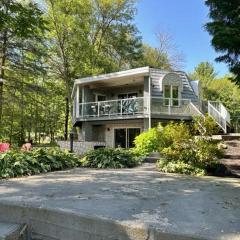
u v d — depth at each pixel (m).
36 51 20.72
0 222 4.76
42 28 9.34
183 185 6.91
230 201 5.24
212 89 43.19
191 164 9.45
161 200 5.25
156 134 13.06
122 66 36.50
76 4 28.83
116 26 34.00
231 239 3.36
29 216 4.64
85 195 5.56
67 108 30.06
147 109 20.77
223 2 9.36
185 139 10.05
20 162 8.78
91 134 24.06
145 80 21.27
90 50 29.78
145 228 3.71
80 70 29.42
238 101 35.22
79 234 4.17
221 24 9.20
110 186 6.61
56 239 4.37
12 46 19.59
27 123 25.47
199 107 23.56
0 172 8.04
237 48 9.25
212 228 3.71
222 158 10.19
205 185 6.95
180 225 3.81
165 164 9.75
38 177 8.08
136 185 6.81
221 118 18.27
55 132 33.34
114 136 23.64
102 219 4.01
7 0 8.66
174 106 21.67
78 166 11.18
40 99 24.03
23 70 20.56
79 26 28.94
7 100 20.70
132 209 4.57
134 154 12.51
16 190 6.05
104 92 25.81
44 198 5.25
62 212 4.34
